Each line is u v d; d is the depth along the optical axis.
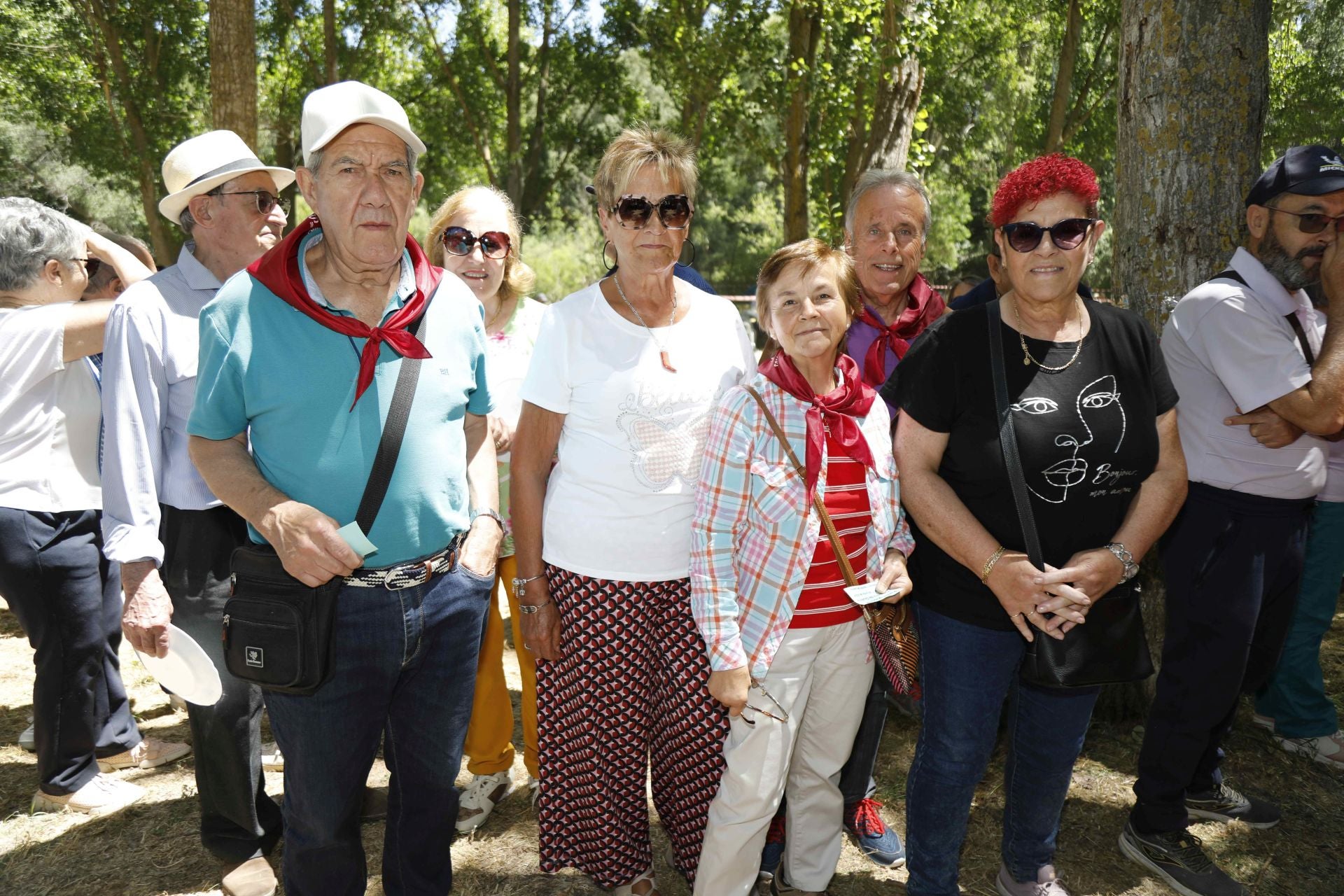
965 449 2.28
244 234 2.62
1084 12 17.41
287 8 19.08
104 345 2.45
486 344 2.34
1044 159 2.18
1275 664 3.05
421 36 20.91
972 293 3.05
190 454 2.07
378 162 1.98
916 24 9.87
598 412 2.42
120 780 3.40
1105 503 2.26
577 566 2.47
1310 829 3.07
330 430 2.00
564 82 22.47
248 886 2.71
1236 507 2.75
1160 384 2.33
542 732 2.64
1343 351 2.60
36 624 3.12
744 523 2.37
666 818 2.72
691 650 2.51
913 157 10.81
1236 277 2.83
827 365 2.45
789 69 12.70
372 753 2.21
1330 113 15.66
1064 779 2.51
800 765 2.57
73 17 18.50
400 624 2.10
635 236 2.36
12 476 3.03
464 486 2.22
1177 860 2.80
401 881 2.45
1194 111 3.40
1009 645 2.35
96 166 19.92
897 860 2.93
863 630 2.46
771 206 34.53
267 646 1.96
